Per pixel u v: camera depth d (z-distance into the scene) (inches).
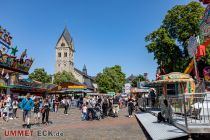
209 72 605.6
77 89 1807.3
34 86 1587.1
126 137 437.7
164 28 1535.4
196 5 1443.2
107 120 776.3
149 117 690.8
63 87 1904.5
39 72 3361.2
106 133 490.9
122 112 1167.0
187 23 1430.9
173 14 1494.8
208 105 428.5
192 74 977.5
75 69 5428.2
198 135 389.7
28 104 604.1
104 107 907.4
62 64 5290.4
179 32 1477.6
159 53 1496.1
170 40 1459.2
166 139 349.1
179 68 1489.9
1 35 1121.4
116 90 3373.5
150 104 992.2
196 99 420.2
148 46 1547.7
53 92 1839.3
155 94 1086.4
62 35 5369.1
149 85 879.7
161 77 773.9
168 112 507.8
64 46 5319.9
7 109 782.5
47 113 684.1
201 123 387.2
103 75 3368.6
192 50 596.4
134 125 610.9
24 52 1369.3
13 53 1268.5
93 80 6151.6
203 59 1307.8
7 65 1224.8
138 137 434.0
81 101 1514.5
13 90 1439.5
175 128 426.9
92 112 805.9
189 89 745.0
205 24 525.7
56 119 829.8
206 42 534.6
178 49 1481.3
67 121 762.8
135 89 1669.5
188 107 430.0
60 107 1663.4
